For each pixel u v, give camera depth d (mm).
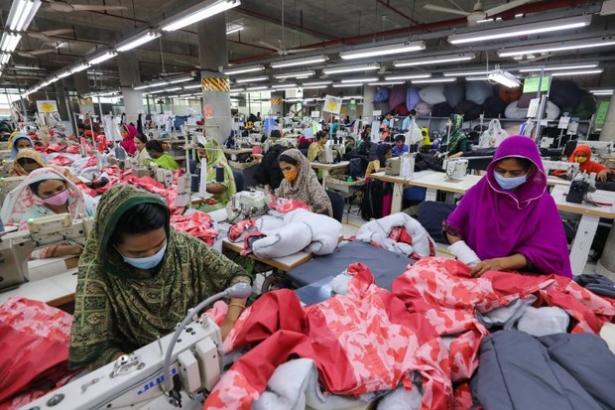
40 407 528
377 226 2021
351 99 17203
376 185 4230
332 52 7930
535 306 1166
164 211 837
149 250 834
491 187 1387
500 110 10836
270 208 2287
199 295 1047
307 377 765
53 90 19125
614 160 5379
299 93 15992
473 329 1016
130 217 764
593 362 808
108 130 4965
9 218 1570
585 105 9281
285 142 7000
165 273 927
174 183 2836
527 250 1312
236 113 13891
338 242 1974
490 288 1150
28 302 1029
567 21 4195
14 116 10125
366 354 888
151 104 24547
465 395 901
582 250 2541
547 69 8164
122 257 849
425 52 8719
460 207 1567
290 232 1698
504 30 4688
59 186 1623
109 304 868
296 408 713
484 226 1431
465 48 8070
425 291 1200
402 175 3662
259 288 2309
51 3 4645
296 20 8109
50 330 969
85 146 5086
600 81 10430
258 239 1757
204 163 2652
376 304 1084
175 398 667
